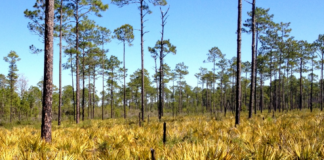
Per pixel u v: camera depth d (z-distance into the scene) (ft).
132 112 140.97
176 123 40.98
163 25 65.21
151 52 73.67
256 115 62.75
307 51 102.63
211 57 128.67
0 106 105.70
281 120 35.35
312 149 14.35
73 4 64.54
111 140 22.09
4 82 130.82
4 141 21.91
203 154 13.51
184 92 214.07
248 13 79.51
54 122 78.79
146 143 20.30
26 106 114.21
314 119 35.45
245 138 20.12
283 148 15.02
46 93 23.21
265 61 102.89
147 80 150.10
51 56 23.67
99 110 138.62
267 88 187.21
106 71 110.32
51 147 19.34
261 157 13.44
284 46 97.25
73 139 21.30
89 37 74.54
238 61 35.29
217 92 196.34
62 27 64.08
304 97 212.84
